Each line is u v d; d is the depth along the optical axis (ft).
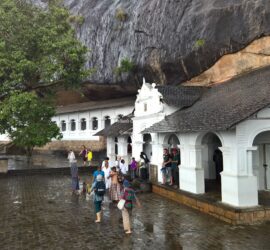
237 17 64.85
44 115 74.84
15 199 53.88
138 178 64.49
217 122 40.29
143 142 68.59
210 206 40.88
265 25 60.64
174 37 76.23
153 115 63.26
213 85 68.74
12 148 143.54
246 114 36.83
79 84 78.59
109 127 90.17
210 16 69.00
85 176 82.53
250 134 38.99
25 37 70.64
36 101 67.21
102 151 117.91
